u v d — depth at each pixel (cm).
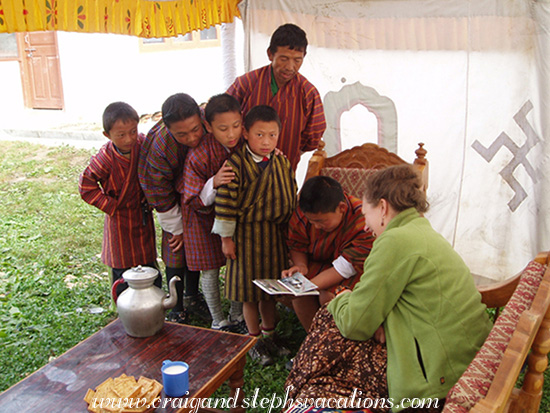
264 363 340
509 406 229
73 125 1065
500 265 448
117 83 1078
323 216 302
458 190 459
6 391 227
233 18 500
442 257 223
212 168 332
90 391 222
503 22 415
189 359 251
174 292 272
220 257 365
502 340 190
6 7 284
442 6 438
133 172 365
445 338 214
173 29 411
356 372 230
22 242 563
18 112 1152
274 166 321
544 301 196
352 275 317
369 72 478
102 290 454
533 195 417
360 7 467
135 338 269
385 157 390
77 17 321
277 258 336
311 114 370
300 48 336
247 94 365
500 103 429
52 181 800
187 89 1107
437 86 454
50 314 406
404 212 232
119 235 381
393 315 226
